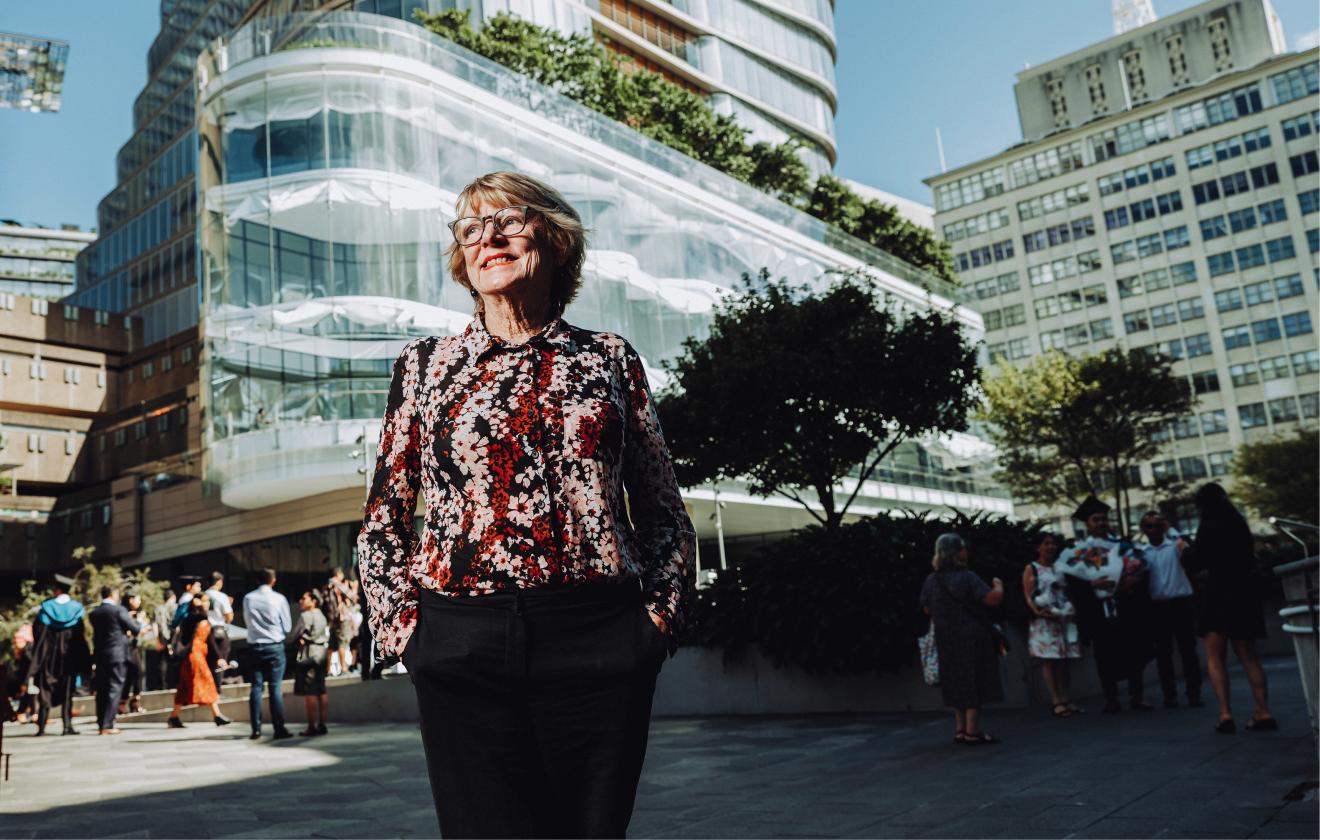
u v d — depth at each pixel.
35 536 51.88
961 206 102.69
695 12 66.00
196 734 12.89
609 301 36.25
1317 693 5.42
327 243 31.27
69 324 58.62
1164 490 53.69
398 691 13.25
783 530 43.91
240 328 31.48
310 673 11.77
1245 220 88.62
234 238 32.06
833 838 4.75
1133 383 37.47
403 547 2.03
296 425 30.38
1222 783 5.46
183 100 62.97
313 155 31.66
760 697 11.73
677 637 1.97
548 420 1.93
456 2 45.03
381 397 30.53
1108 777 5.96
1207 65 103.25
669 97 47.62
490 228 2.06
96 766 9.45
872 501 42.66
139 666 17.27
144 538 45.94
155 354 58.56
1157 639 10.05
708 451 18.06
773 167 52.34
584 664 1.85
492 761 1.84
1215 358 88.31
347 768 8.56
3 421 55.59
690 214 40.44
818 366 17.20
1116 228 94.38
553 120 36.62
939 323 18.56
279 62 32.47
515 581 1.85
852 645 10.92
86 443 58.16
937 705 10.74
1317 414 83.25
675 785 6.89
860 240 49.94
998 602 8.17
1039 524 12.31
